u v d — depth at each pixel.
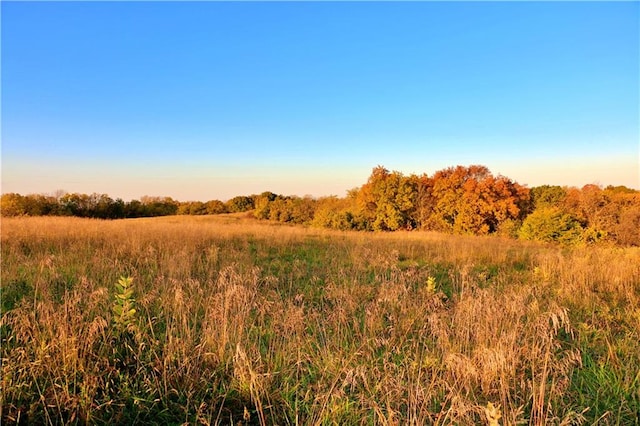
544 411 2.95
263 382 3.20
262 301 5.17
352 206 32.88
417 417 2.74
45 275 6.28
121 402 2.99
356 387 3.30
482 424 2.77
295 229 20.16
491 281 7.58
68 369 3.17
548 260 9.02
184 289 5.90
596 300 6.02
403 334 4.46
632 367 3.62
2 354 3.36
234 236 14.07
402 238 16.47
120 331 3.87
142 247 10.15
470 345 3.95
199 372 3.42
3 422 2.63
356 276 7.39
